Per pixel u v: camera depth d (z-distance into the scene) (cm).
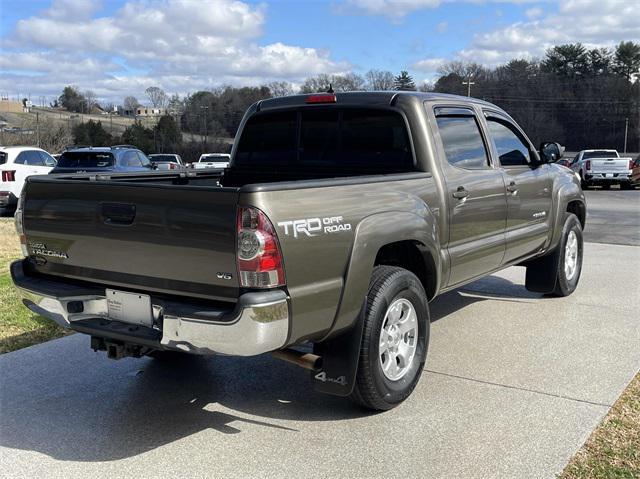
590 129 8375
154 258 342
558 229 643
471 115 516
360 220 363
